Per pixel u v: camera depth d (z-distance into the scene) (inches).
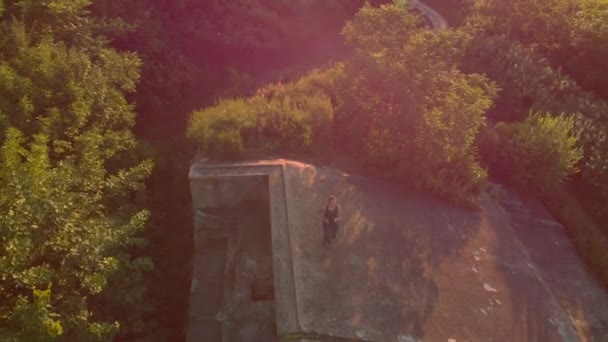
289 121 560.1
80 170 433.7
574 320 430.3
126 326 447.2
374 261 429.7
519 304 426.6
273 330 409.4
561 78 791.7
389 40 549.0
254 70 938.1
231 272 465.7
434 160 518.6
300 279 398.9
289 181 496.4
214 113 569.0
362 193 506.0
